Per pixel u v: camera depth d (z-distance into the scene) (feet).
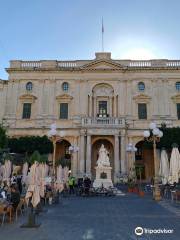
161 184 113.50
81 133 167.32
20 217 55.52
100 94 185.88
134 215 56.80
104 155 118.52
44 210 63.26
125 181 156.87
